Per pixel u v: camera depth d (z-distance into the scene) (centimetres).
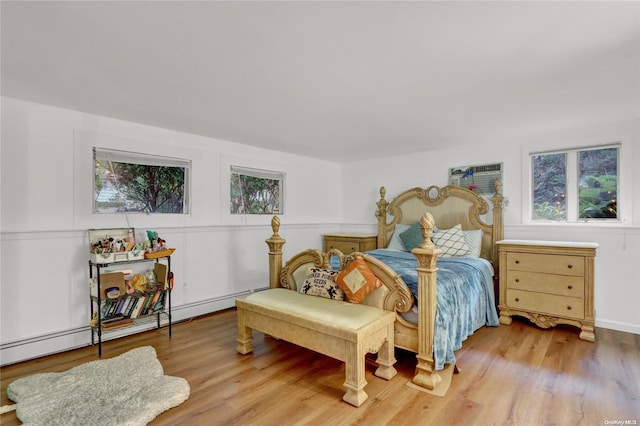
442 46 181
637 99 265
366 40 175
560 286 315
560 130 359
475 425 180
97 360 260
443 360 223
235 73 215
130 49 183
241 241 426
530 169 382
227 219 412
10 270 259
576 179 355
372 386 223
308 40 175
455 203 427
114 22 156
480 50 186
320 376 238
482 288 324
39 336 270
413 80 227
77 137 295
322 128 351
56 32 165
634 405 197
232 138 398
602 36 169
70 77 221
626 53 188
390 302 242
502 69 211
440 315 227
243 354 275
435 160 460
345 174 569
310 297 266
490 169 412
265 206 466
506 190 399
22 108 266
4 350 254
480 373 240
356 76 221
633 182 321
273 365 256
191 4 142
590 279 299
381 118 316
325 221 552
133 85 235
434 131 363
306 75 219
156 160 346
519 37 171
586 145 344
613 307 327
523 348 284
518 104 278
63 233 284
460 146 436
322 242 545
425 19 155
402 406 199
